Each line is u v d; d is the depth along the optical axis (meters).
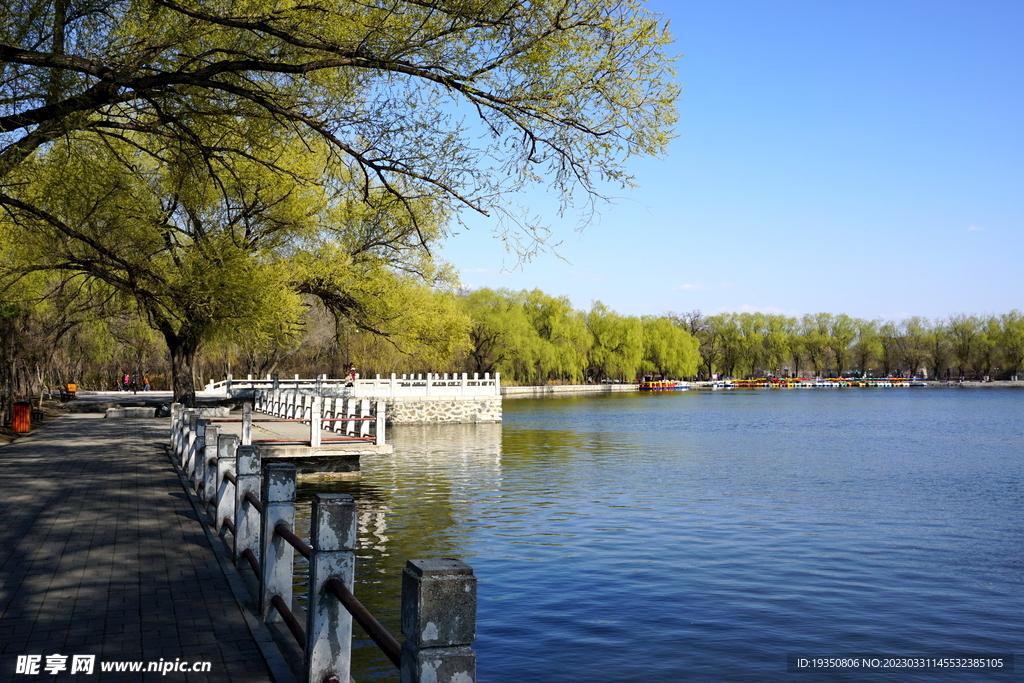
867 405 80.06
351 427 20.22
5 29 9.52
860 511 19.22
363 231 27.30
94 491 12.38
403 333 33.66
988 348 127.25
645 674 9.05
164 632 5.61
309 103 12.30
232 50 10.88
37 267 16.91
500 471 26.27
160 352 52.41
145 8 11.05
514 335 73.06
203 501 11.30
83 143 13.00
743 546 15.31
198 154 13.12
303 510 18.03
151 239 17.31
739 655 9.69
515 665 9.27
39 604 6.27
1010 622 11.05
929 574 13.43
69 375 48.53
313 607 4.51
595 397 95.50
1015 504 20.38
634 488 22.66
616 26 9.91
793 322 142.12
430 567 3.00
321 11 10.55
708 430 45.56
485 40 10.16
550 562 13.88
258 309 20.58
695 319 142.00
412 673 2.97
